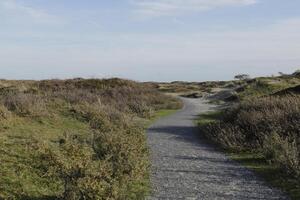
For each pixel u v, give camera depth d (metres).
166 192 12.64
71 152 10.98
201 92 92.94
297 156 15.62
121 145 15.09
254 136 22.39
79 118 26.48
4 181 11.33
